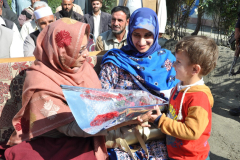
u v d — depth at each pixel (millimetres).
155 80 1970
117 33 2986
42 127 1540
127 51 2072
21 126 1668
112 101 1530
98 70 2287
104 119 1412
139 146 1735
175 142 1520
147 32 1900
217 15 4965
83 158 1564
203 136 1478
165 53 2066
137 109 1457
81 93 1445
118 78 2029
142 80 1973
